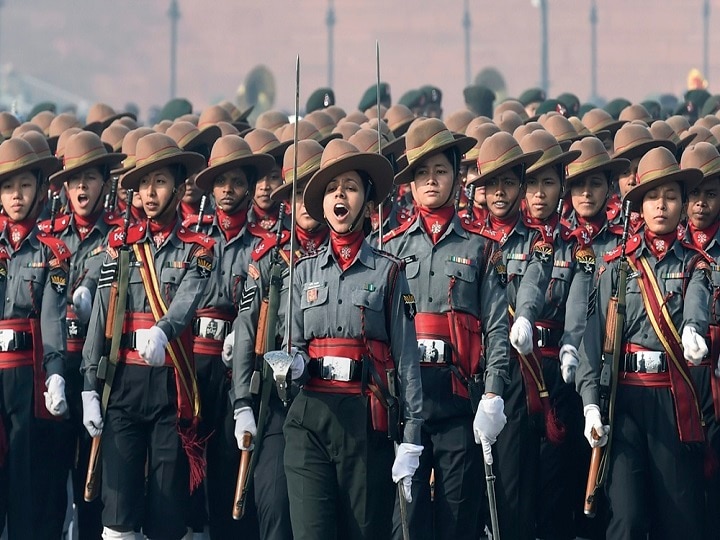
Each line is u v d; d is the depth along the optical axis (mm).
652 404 29234
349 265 25766
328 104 51750
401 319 25625
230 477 31750
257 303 29062
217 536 32000
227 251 32812
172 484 29906
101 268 30125
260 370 28719
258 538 31641
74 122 48531
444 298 28297
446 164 28609
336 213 25734
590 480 29188
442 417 27953
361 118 47438
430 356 28078
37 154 31781
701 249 30172
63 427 32094
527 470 30359
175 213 30391
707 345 30344
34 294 30844
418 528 27844
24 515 31141
